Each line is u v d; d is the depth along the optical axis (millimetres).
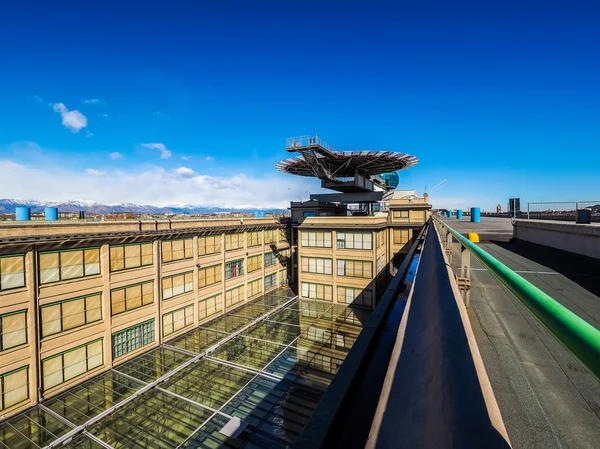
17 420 17984
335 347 27672
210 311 34000
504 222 31984
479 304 4188
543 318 795
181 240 30438
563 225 10484
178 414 18734
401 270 4238
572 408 1880
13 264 18625
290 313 36125
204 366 24297
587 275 6480
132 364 24391
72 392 20625
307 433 1272
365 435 1290
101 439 16859
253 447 16234
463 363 1224
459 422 927
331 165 48812
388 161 47875
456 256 9578
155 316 27516
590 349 496
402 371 1472
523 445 1591
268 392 20953
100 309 23219
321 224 39500
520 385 2160
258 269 42938
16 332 18609
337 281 38438
